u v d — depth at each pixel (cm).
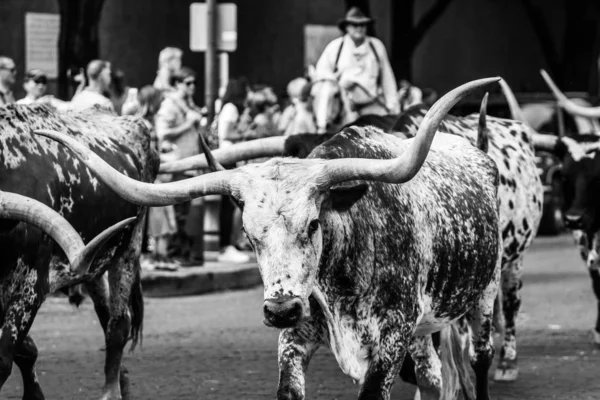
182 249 3228
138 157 1748
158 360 2114
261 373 1997
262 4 6781
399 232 1343
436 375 1587
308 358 1352
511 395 1841
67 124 1641
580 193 2311
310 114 2977
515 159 1991
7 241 1419
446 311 1476
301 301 1199
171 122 3025
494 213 1577
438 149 1582
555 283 3225
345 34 2655
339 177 1241
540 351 2234
